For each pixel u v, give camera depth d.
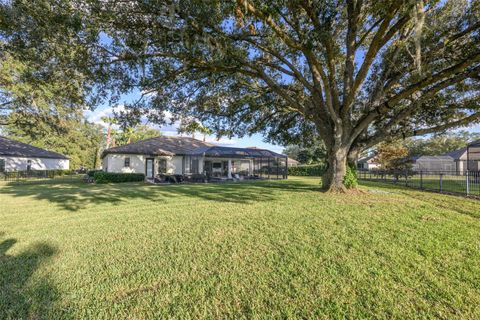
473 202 7.70
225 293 2.66
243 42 7.25
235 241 4.18
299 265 3.27
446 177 20.30
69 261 3.45
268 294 2.63
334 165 9.71
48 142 33.88
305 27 5.99
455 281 2.83
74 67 5.98
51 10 4.70
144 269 3.21
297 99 10.52
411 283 2.80
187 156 23.45
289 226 5.00
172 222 5.45
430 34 7.23
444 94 9.20
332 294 2.62
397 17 7.04
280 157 22.92
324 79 7.45
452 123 8.25
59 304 2.47
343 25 8.15
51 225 5.29
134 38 5.88
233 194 9.79
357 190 9.70
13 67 15.05
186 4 4.98
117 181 17.88
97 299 2.56
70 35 5.23
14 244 4.13
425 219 5.48
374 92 9.30
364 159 42.69
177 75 7.45
